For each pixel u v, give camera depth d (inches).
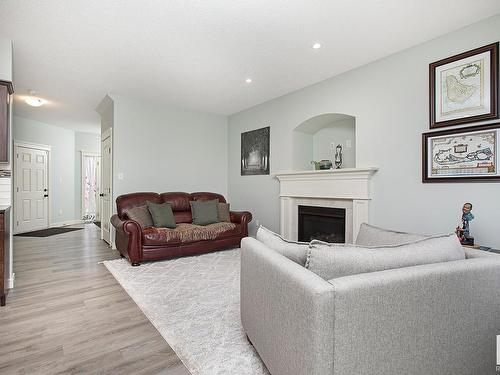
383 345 41.8
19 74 140.1
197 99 181.6
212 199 190.7
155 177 189.2
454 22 95.6
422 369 45.1
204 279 117.3
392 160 119.1
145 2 84.8
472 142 96.1
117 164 173.6
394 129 118.3
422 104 109.6
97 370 60.1
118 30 100.1
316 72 138.2
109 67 132.0
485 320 50.5
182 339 71.9
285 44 110.2
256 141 195.3
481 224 94.8
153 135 188.2
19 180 229.0
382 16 91.9
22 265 137.4
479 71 94.3
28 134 236.5
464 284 48.1
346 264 46.6
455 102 99.8
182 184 201.8
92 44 110.2
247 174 203.8
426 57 108.3
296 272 45.0
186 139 203.8
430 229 107.3
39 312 86.8
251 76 143.4
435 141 105.2
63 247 177.8
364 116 129.6
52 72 137.6
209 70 135.7
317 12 89.8
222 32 101.7
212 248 158.7
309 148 177.8
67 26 97.3
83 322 80.8
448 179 101.7
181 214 177.0
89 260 147.2
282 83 153.1
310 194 153.8
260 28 99.0
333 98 143.6
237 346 68.7
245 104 192.7
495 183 91.9
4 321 81.0
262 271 57.1
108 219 183.8
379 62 123.5
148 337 73.1
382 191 122.8
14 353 65.8
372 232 75.5
